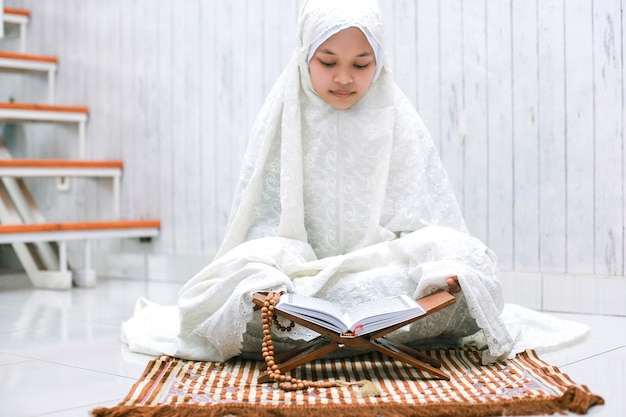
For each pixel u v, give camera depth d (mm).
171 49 3619
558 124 2578
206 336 1707
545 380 1526
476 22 2734
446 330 1793
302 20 1855
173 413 1318
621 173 2465
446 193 1935
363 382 1501
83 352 1953
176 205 3621
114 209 3863
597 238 2514
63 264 3355
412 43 2877
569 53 2553
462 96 2771
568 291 2555
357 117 1889
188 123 3566
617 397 1449
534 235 2633
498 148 2701
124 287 3398
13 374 1703
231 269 1707
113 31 3865
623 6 2451
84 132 4008
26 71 4164
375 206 1864
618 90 2465
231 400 1412
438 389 1477
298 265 1728
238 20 3369
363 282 1723
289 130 1862
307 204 1919
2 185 3783
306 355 1529
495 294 1695
